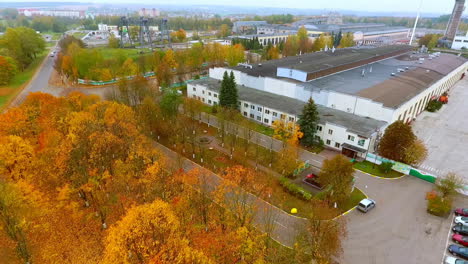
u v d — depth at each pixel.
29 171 49.00
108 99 81.00
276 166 60.59
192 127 70.50
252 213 43.91
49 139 56.22
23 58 140.00
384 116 71.50
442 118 89.62
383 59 128.38
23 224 37.94
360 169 60.75
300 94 85.81
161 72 108.19
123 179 49.03
